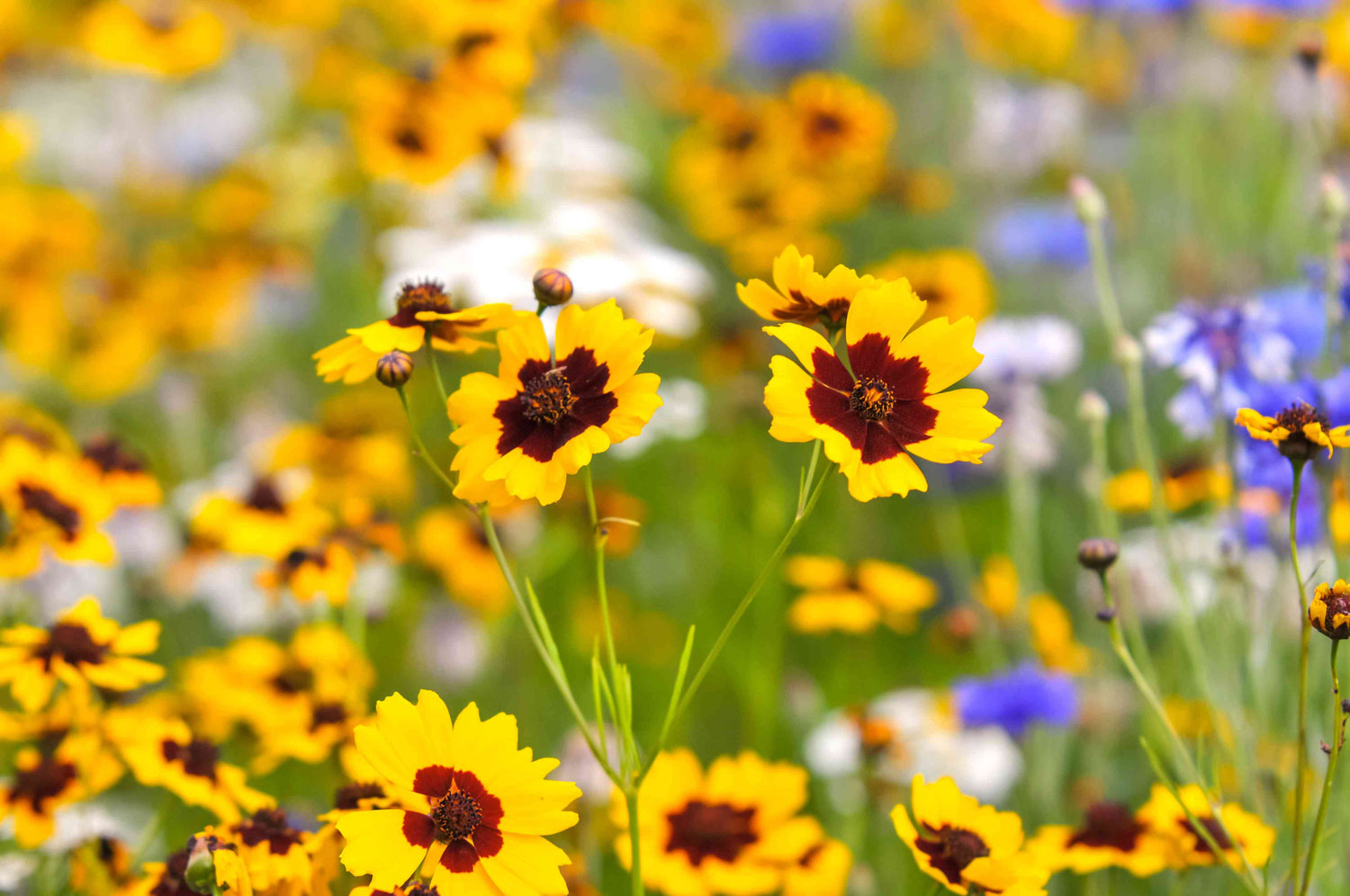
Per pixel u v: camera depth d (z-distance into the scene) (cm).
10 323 525
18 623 297
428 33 578
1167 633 361
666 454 498
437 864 171
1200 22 604
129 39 549
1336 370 300
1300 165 483
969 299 478
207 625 441
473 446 184
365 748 171
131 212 698
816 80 559
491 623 402
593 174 557
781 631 436
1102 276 294
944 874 197
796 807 235
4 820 225
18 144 429
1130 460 426
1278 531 306
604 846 298
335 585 299
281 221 615
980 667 417
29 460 261
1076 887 294
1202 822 223
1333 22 421
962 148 693
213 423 576
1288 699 297
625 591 464
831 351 184
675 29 680
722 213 566
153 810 337
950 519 475
